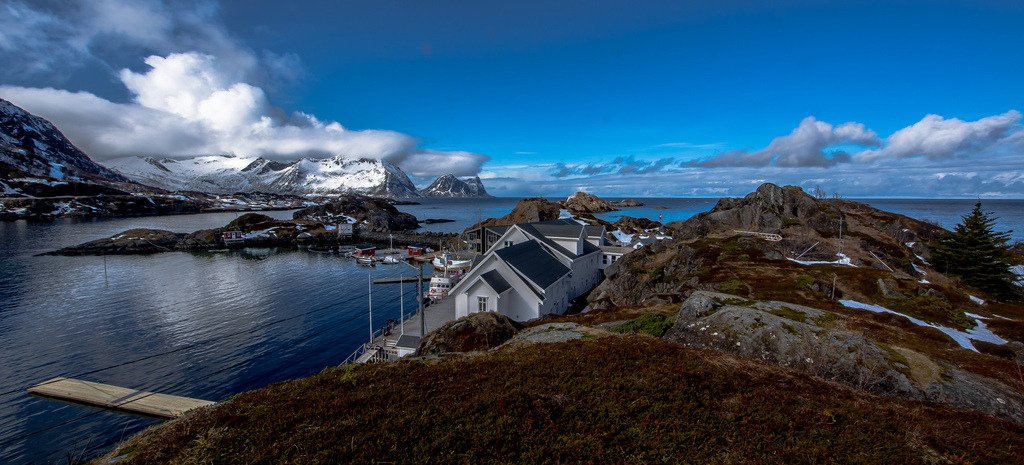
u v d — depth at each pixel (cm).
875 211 8400
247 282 8612
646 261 5941
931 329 2541
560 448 1015
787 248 5438
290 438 1019
